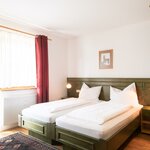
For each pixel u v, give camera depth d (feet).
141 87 11.29
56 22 11.26
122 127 7.56
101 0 7.97
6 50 11.07
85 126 6.77
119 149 7.99
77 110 8.72
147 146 8.37
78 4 8.43
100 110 8.57
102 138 6.21
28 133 9.93
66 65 15.88
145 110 10.15
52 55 14.38
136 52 11.68
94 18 10.51
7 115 10.89
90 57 14.30
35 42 12.76
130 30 11.94
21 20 10.83
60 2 8.19
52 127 8.04
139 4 8.41
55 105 9.90
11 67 11.38
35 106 10.23
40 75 12.57
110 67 13.02
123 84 12.14
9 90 10.99
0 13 9.61
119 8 8.93
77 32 13.78
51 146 8.24
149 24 11.03
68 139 7.26
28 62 12.52
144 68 11.33
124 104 10.33
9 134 10.02
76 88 15.08
